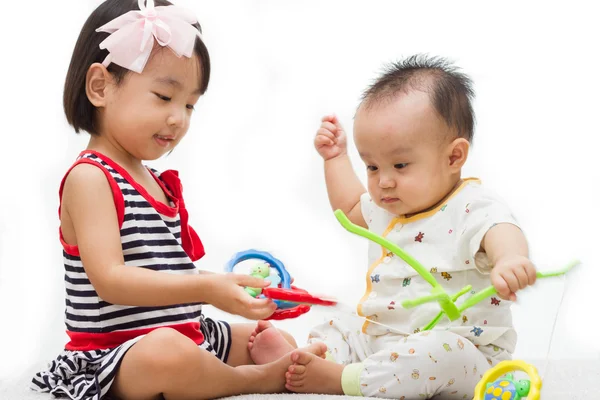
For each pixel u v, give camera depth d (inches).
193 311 60.4
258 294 58.2
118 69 58.5
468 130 62.6
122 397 53.5
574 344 70.1
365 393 56.4
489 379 50.2
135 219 58.2
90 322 57.2
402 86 61.3
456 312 52.6
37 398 56.0
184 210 63.7
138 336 57.0
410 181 60.3
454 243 59.9
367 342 63.5
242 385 55.6
